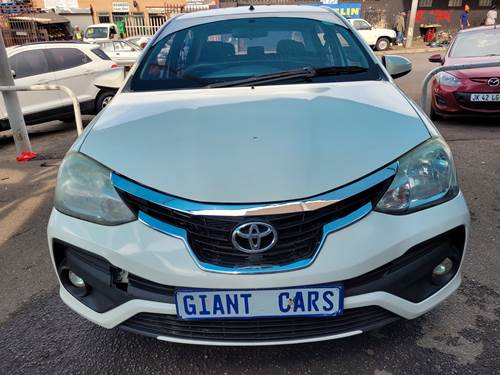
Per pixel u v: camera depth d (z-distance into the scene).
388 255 1.65
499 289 2.40
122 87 2.65
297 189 1.63
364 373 1.90
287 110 2.12
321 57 2.75
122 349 2.10
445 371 1.88
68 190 1.84
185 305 1.66
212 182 1.67
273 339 1.71
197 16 3.21
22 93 6.92
